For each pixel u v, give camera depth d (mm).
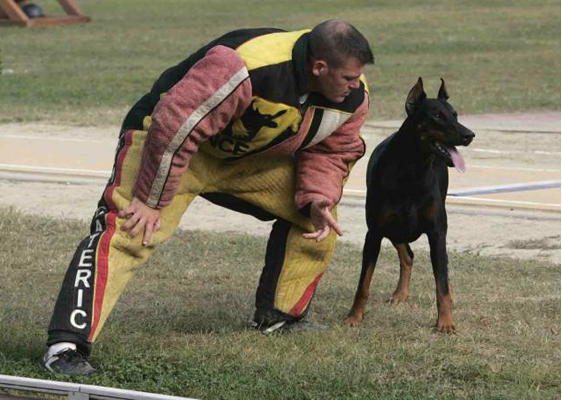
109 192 9594
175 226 9867
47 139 24500
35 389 8391
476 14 55375
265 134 9477
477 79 35750
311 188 10242
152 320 11422
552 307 12461
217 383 9242
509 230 16891
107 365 9555
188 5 63031
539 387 9594
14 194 19109
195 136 9133
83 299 9312
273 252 10922
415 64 39375
